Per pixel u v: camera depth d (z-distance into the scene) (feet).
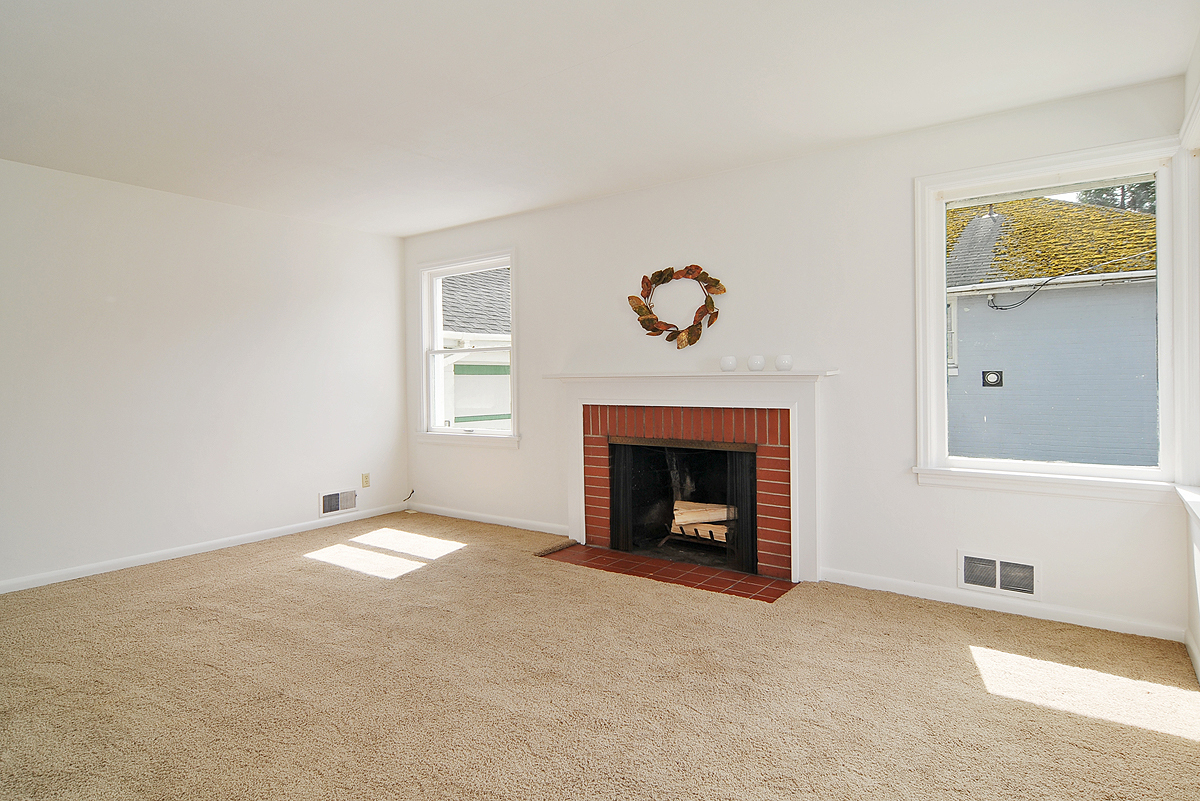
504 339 16.21
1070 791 5.53
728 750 6.21
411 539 14.60
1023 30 7.18
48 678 7.85
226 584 11.46
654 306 13.12
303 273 15.58
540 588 11.10
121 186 12.58
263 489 14.82
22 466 11.38
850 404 10.94
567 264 14.47
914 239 10.28
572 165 11.76
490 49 7.50
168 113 9.24
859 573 10.98
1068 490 9.14
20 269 11.36
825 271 11.12
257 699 7.30
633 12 6.74
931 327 10.25
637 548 13.56
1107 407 9.22
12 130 9.84
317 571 12.22
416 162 11.49
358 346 16.78
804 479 11.16
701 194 12.46
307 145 10.58
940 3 6.61
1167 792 5.50
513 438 15.60
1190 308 8.38
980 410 10.13
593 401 13.71
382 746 6.34
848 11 6.76
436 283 17.62
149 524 12.97
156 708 7.11
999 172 9.56
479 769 5.95
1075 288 9.38
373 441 17.12
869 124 9.96
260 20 6.81
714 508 12.75
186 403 13.52
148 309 12.96
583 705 7.10
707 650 8.51
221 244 14.06
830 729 6.56
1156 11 6.79
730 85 8.53
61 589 11.25
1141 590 8.79
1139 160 8.69
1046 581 9.41
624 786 5.67
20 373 11.36
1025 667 7.89
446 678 7.78
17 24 6.82
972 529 9.96
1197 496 7.54
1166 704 6.98
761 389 11.46
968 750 6.17
